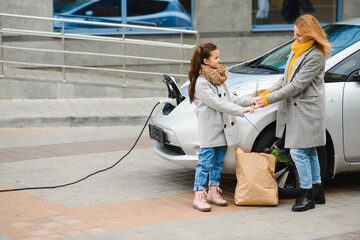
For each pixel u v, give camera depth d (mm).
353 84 7582
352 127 7562
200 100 7094
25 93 13867
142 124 12383
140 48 16031
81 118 12188
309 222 6742
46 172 8914
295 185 7551
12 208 7234
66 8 15492
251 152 7387
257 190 7195
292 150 7109
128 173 8891
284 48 8742
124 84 14258
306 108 7000
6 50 15086
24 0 15109
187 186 8242
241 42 16672
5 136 11289
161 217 6914
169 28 15383
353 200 7602
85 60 15680
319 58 6895
